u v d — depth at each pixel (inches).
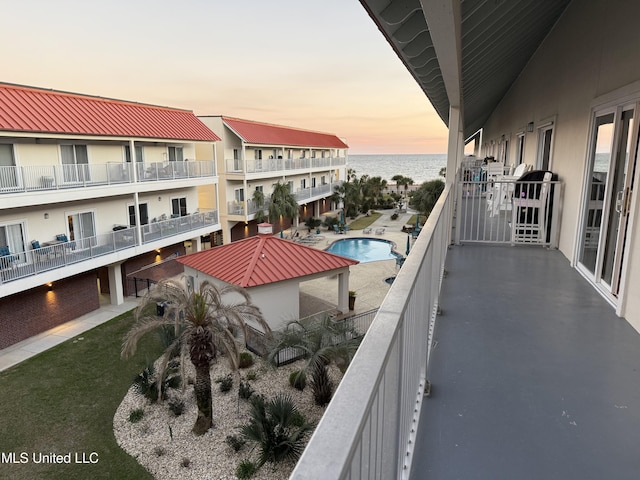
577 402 92.0
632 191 136.7
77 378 394.3
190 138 691.4
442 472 70.1
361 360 34.1
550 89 281.3
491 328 132.2
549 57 285.9
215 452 301.6
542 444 78.0
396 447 53.2
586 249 195.8
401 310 46.3
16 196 437.1
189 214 730.8
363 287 676.1
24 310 469.7
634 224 134.0
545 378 102.1
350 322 421.7
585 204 197.0
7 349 449.1
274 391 369.1
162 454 299.4
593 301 156.6
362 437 28.5
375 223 1332.4
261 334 414.0
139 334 321.1
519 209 260.8
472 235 291.0
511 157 471.8
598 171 184.1
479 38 151.2
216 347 339.0
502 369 106.7
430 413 87.8
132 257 623.2
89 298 549.6
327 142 1469.0
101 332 492.1
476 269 201.5
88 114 551.8
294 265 498.6
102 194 535.2
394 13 96.7
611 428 83.0
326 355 344.8
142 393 363.6
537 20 220.8
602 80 177.0
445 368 107.3
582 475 69.9
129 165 576.7
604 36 174.9
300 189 1144.2
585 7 203.9
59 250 478.3
